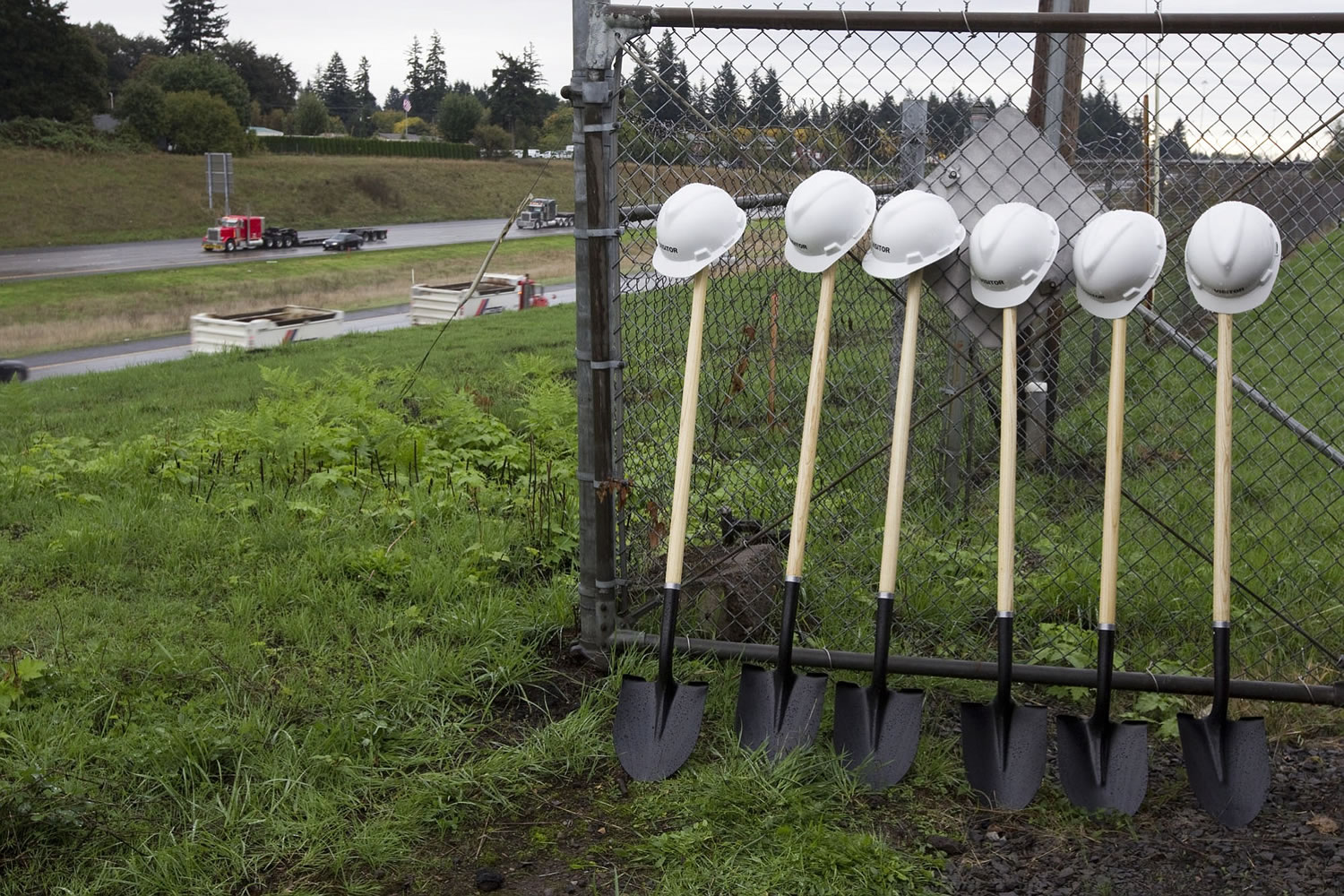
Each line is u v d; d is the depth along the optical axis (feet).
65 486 21.40
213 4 461.37
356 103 552.82
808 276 15.08
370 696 11.99
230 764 10.74
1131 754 10.56
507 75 396.98
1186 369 24.56
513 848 9.81
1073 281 12.01
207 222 209.56
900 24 11.50
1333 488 18.80
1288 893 9.05
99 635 13.73
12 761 10.50
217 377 48.57
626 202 12.66
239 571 16.11
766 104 12.42
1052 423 17.92
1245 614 13.76
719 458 16.06
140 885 8.97
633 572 13.50
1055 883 9.22
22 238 177.88
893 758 10.78
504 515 19.02
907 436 11.17
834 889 8.97
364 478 21.48
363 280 138.82
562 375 39.73
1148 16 11.10
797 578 11.36
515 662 12.75
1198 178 12.88
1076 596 14.53
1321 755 11.27
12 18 249.96
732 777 10.41
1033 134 12.12
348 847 9.57
